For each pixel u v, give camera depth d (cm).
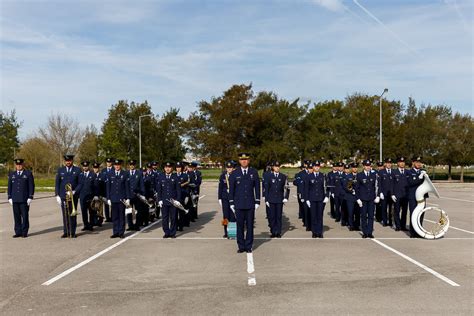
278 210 1230
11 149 5828
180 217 1345
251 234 1007
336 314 582
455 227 1405
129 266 866
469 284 727
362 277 773
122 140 5250
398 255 963
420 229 1180
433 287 709
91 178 1388
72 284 739
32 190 1254
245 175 1003
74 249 1049
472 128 4619
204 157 5400
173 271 822
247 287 712
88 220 1515
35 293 689
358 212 1390
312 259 923
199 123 5288
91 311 601
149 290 700
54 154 5612
